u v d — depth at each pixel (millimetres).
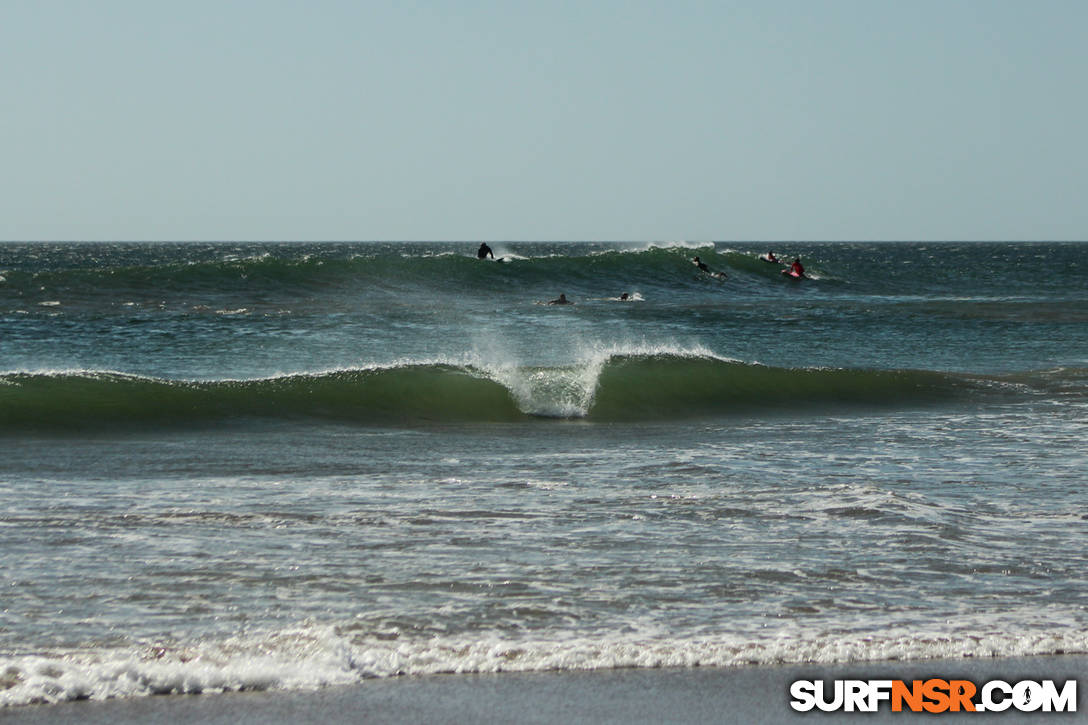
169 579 28328
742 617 26281
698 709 21547
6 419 58719
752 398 74438
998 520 36156
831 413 70500
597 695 22016
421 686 22234
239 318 132500
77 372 67000
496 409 68500
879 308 171125
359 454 50531
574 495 39594
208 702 21297
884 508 37156
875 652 24500
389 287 175750
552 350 109250
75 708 20781
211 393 66062
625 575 29312
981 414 68938
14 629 24438
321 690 21953
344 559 30406
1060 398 76125
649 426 64125
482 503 38000
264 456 49625
